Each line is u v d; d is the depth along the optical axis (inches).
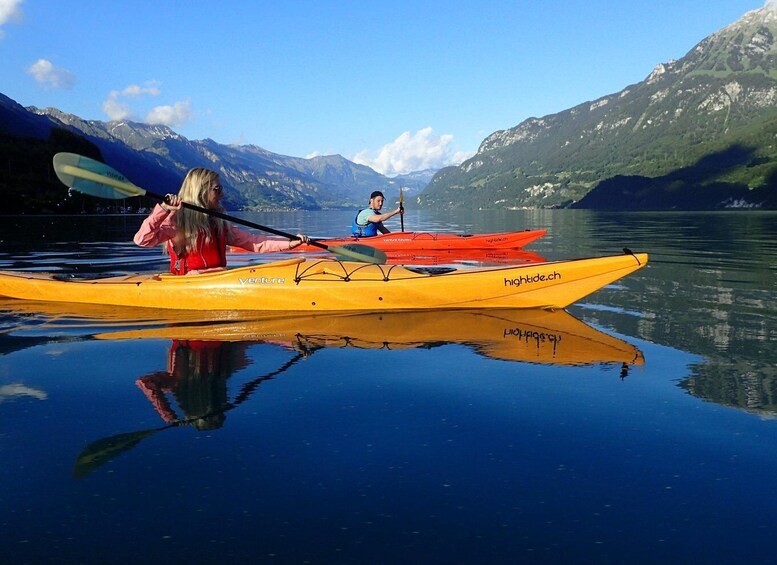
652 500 77.1
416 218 2075.5
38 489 79.9
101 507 75.4
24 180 3693.4
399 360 145.6
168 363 142.4
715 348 156.0
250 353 151.9
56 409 110.2
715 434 98.5
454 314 206.5
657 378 130.0
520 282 215.5
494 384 126.0
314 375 132.6
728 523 71.5
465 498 78.2
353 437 97.8
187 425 103.0
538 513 74.4
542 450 92.7
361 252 235.3
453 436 98.3
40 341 166.1
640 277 303.4
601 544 67.6
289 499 77.9
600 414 108.1
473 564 64.0
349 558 65.2
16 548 66.7
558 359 146.3
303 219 2181.3
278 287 216.1
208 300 217.8
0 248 559.8
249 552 66.4
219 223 225.8
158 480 82.7
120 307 221.6
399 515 74.2
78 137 5260.8
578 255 464.4
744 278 297.4
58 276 248.5
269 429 100.9
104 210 3572.8
